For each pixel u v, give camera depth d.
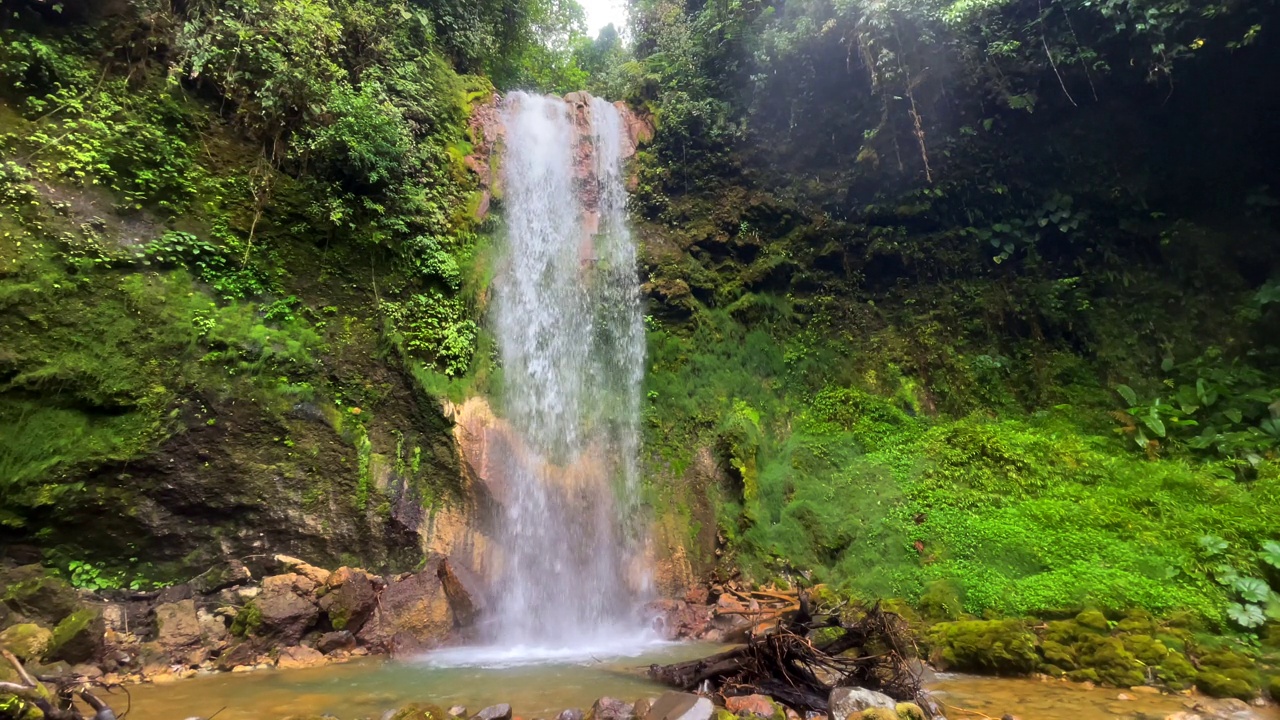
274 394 8.16
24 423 6.73
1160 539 7.85
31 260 7.15
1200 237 12.03
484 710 4.66
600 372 11.38
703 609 8.73
